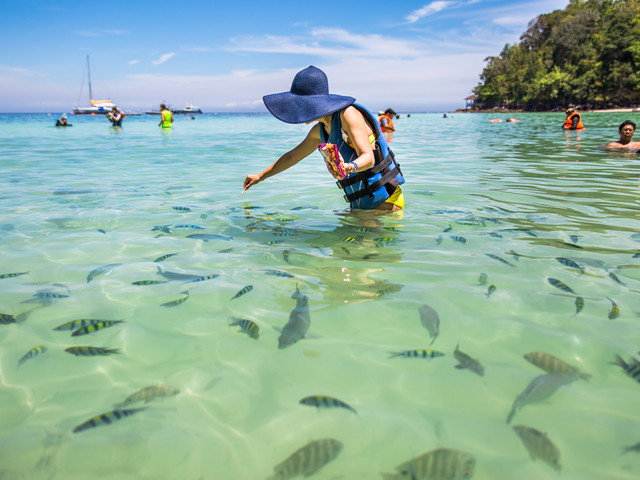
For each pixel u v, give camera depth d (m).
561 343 1.84
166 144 13.56
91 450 1.33
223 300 2.31
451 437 1.36
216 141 15.10
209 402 1.54
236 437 1.38
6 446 1.35
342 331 1.98
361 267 2.76
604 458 1.26
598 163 7.59
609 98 64.12
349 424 1.42
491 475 1.21
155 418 1.47
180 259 2.96
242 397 1.57
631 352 1.77
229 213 4.26
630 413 1.43
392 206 4.14
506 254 2.94
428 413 1.46
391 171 4.05
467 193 5.07
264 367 1.74
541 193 4.99
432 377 1.65
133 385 1.64
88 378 1.69
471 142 13.45
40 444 1.36
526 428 1.38
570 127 18.55
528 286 2.41
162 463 1.28
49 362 1.79
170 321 2.10
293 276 2.63
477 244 3.16
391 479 1.21
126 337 1.96
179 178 6.59
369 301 2.26
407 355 1.79
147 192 5.39
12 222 3.89
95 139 15.52
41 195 5.16
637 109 62.78
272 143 14.30
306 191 5.44
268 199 4.95
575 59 71.81
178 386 1.63
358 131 3.48
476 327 1.99
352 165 3.21
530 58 89.31
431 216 4.02
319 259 2.92
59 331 2.02
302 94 3.53
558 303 2.20
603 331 1.93
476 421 1.42
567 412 1.45
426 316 2.09
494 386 1.59
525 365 1.71
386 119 18.20
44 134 18.44
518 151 10.18
